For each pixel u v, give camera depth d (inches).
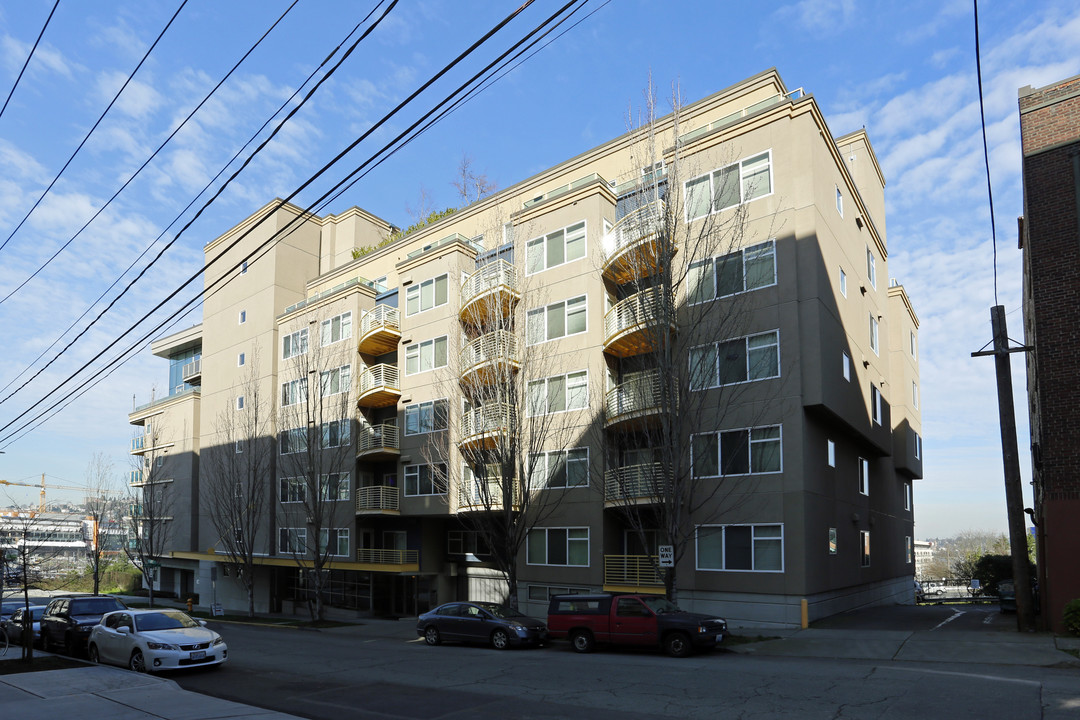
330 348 1535.4
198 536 1926.7
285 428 1603.1
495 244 1312.7
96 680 571.2
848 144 1382.9
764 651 697.0
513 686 537.6
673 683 525.0
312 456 1355.8
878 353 1278.3
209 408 1888.5
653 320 912.9
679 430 826.2
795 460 888.9
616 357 1106.1
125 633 664.4
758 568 893.8
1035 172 751.1
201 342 2134.6
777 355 925.8
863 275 1189.7
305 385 1430.9
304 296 1803.6
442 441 1270.9
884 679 510.3
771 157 976.3
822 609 917.8
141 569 2020.2
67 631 803.4
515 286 1188.5
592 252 1103.6
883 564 1272.1
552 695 497.0
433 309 1344.7
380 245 1755.7
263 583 1637.6
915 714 401.1
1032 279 741.3
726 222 993.5
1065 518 701.3
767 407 920.3
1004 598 965.8
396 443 1378.0
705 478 953.5
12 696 509.4
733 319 953.5
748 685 506.3
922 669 551.2
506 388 1034.7
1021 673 518.6
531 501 1114.1
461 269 1325.0
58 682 563.2
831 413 932.6
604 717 424.2
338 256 1852.9
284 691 545.0
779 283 940.0
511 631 797.2
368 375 1438.2
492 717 434.3
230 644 896.3
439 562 1365.7
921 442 1636.3
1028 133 761.0
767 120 986.1
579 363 1089.4
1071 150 732.7
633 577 1008.2
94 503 2404.0
